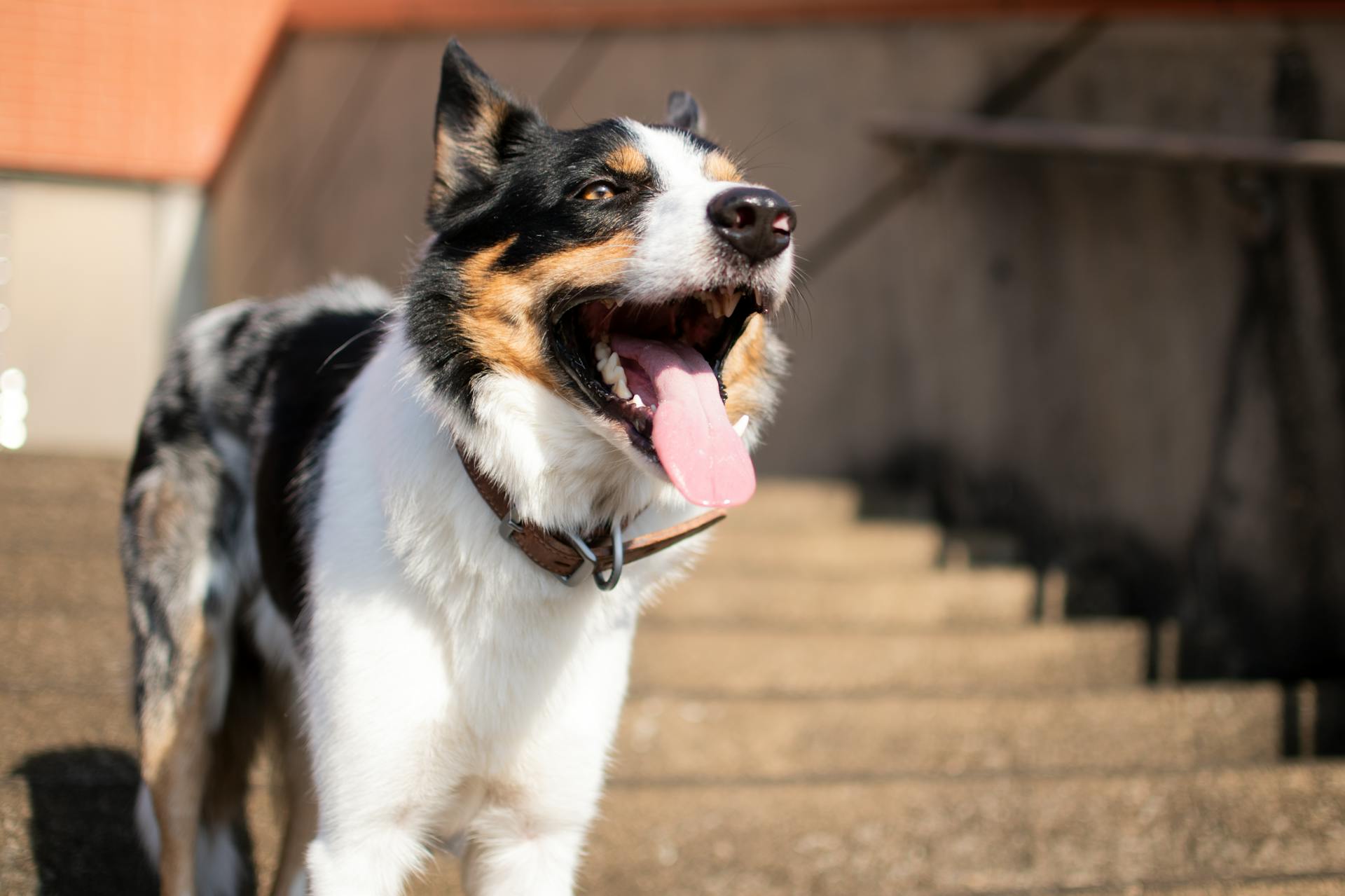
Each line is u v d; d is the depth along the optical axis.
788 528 5.20
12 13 9.98
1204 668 4.55
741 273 2.02
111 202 10.18
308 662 2.21
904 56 5.86
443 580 2.08
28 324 9.94
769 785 3.06
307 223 9.02
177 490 2.78
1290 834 3.04
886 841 3.04
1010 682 4.27
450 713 2.12
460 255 2.20
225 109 10.52
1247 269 4.70
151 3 10.38
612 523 2.16
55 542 4.38
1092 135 4.81
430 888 2.81
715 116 6.47
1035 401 5.40
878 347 5.95
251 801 3.03
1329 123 4.56
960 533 5.37
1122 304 5.11
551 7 7.16
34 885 2.56
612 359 2.13
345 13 8.47
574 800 2.25
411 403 2.16
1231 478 4.71
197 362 2.94
